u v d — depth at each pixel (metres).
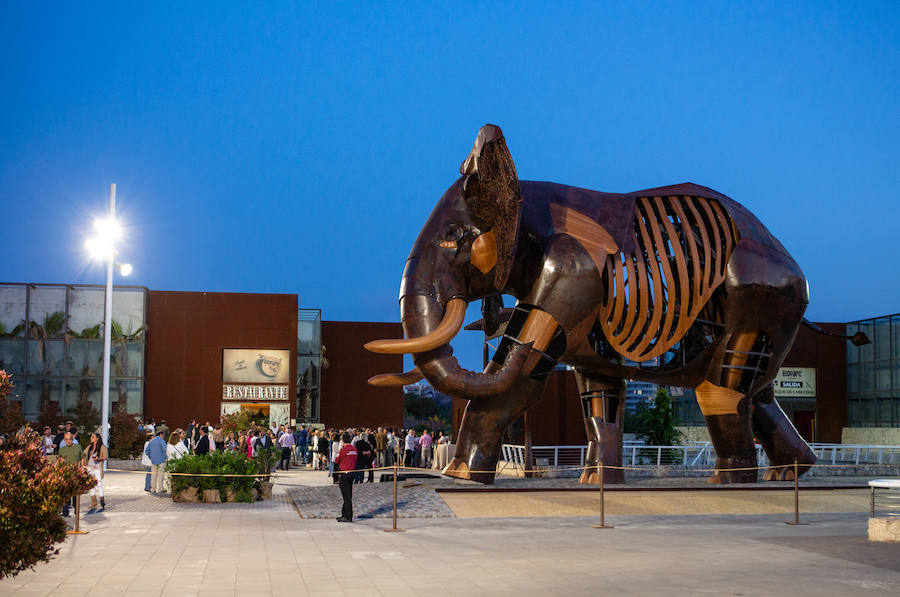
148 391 39.78
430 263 15.09
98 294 39.09
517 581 8.83
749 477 17.48
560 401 35.66
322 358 44.94
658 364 17.53
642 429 32.91
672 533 12.67
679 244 16.58
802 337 42.66
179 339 40.34
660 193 17.30
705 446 27.22
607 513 15.20
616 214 16.42
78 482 6.70
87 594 8.15
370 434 27.97
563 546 11.28
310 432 36.84
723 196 17.94
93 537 12.20
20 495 6.18
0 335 38.12
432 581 8.82
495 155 14.45
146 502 17.77
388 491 16.67
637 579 8.95
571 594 8.19
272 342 41.09
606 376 17.64
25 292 38.50
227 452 18.64
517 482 17.94
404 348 14.34
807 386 42.44
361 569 9.52
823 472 21.73
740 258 16.95
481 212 14.91
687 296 16.45
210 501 17.56
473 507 15.09
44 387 38.25
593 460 17.41
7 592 8.23
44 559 6.46
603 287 16.06
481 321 20.66
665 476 21.84
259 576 9.09
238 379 40.66
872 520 11.93
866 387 41.78
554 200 16.19
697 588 8.47
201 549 11.01
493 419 15.82
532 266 15.66
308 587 8.49
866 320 42.09
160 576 9.09
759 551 10.91
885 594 8.19
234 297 41.03
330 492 17.44
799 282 17.42
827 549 11.08
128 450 32.09
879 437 38.12
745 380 17.38
